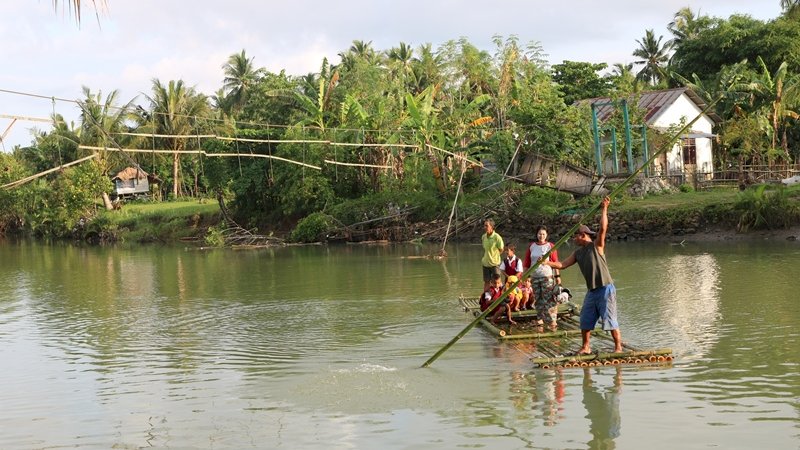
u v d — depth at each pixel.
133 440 7.25
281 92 46.47
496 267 12.62
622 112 37.50
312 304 16.25
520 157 36.25
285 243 40.53
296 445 6.87
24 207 59.22
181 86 57.41
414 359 10.23
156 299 18.38
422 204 38.16
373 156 42.25
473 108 39.12
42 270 29.05
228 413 7.98
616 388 8.30
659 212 30.42
